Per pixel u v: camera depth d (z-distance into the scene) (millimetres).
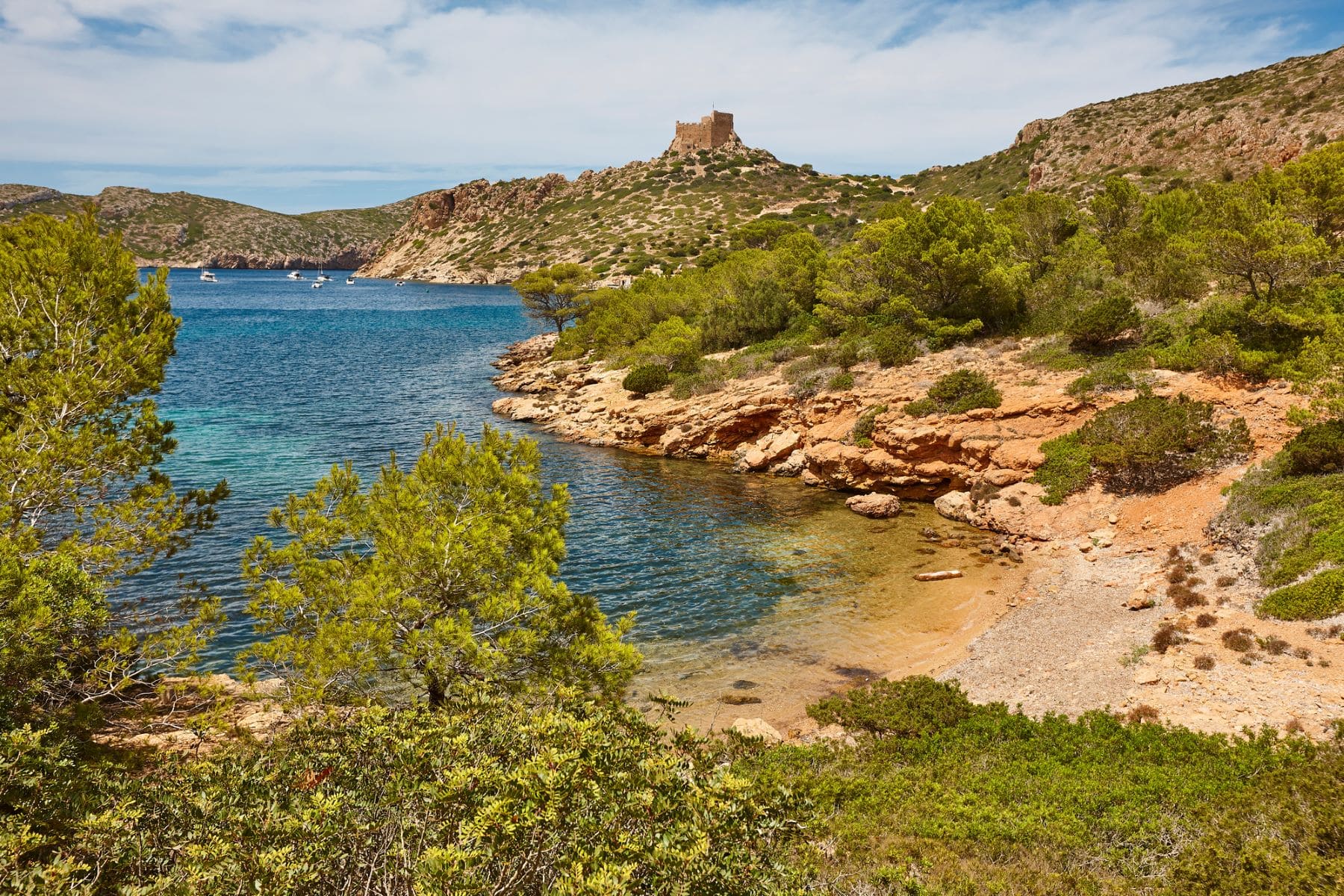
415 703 10203
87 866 6754
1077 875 10375
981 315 48594
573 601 14547
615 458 47281
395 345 101000
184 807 7895
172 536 16094
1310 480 24500
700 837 6652
